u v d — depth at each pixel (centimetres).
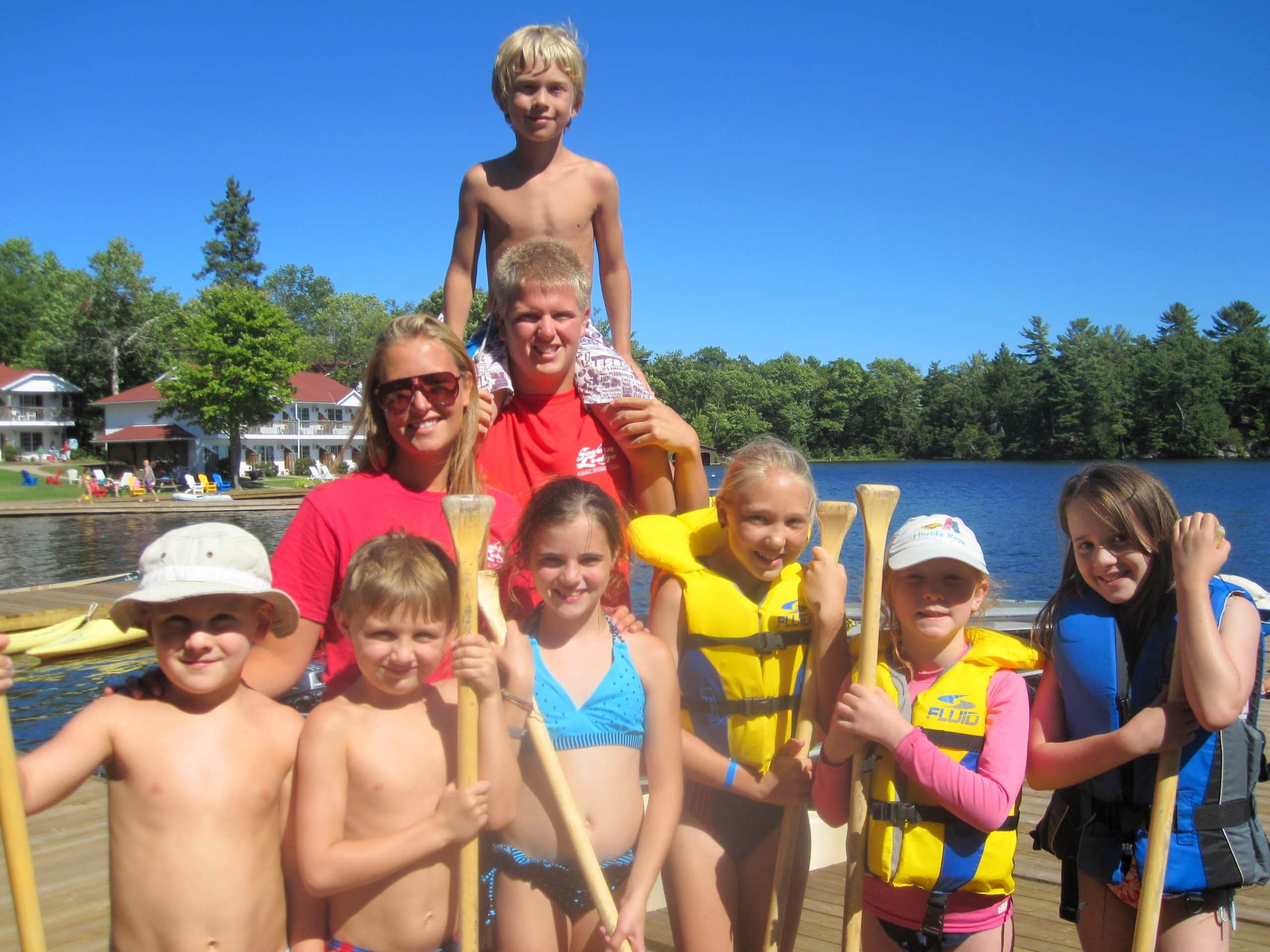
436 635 206
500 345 316
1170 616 227
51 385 5838
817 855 408
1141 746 215
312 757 202
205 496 3403
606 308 385
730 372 8275
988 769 224
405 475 255
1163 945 225
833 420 8769
